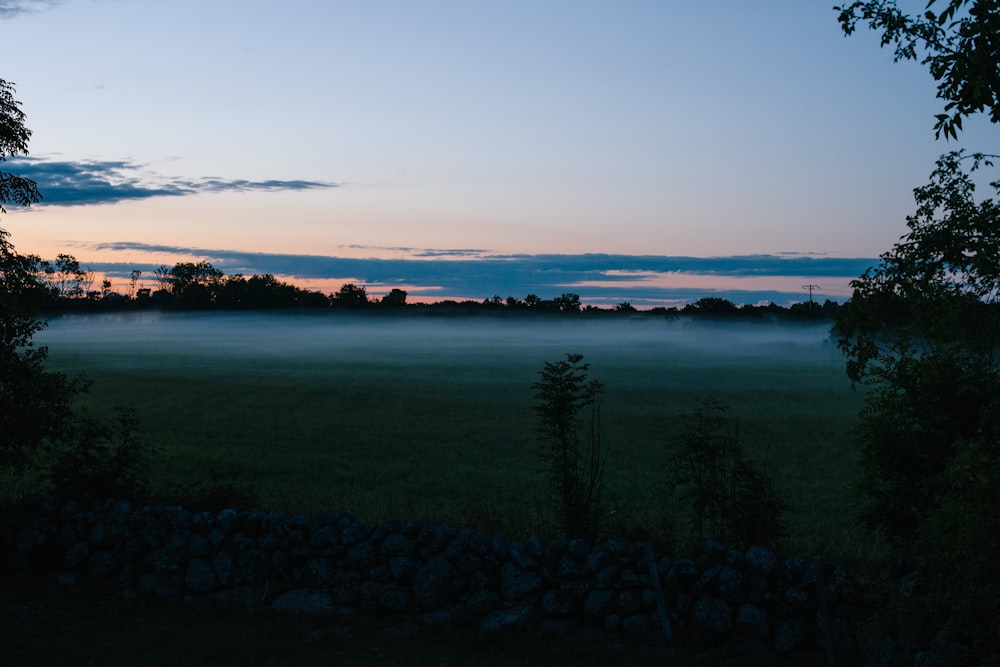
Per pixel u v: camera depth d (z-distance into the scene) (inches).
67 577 498.0
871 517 421.1
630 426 1742.1
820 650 396.8
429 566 452.4
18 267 587.8
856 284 391.9
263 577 477.7
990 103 328.5
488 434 1605.6
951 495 324.2
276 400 2273.6
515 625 427.5
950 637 322.7
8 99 612.4
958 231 366.6
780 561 428.1
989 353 377.1
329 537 473.7
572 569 434.3
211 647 405.4
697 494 505.4
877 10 379.6
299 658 392.2
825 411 2111.2
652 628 420.2
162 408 2015.3
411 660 390.6
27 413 564.7
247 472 1109.7
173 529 501.7
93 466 575.2
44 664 379.6
